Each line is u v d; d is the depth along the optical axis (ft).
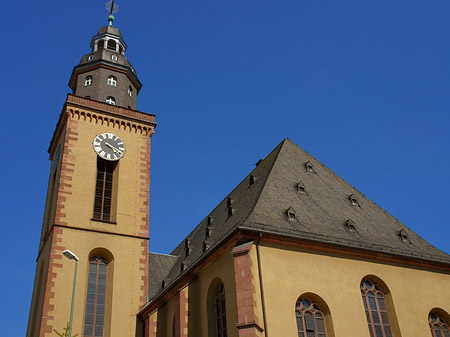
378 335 98.73
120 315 128.57
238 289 90.12
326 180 133.80
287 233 98.58
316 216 112.78
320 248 101.04
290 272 95.40
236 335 90.33
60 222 133.80
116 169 152.05
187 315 107.86
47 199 157.48
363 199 134.51
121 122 158.61
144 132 161.89
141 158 156.25
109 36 178.91
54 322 120.47
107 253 136.98
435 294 109.19
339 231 109.70
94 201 142.72
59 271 127.24
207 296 104.17
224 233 114.52
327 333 94.02
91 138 151.02
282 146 138.82
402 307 103.14
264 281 91.76
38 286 137.80
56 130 161.58
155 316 124.16
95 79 165.58
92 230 136.87
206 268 107.45
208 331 100.83
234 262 92.79
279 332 87.97
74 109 152.25
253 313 86.48
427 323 104.32
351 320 95.96
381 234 118.62
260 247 95.45
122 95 165.99
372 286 104.22
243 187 139.03
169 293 120.37
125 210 144.77
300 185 122.01
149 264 155.63
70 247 131.75
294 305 92.43
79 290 127.95
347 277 100.73
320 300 95.91
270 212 105.70
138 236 142.31
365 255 105.19
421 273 110.63
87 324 125.90
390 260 107.86
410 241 121.49
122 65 171.01
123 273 134.72
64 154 144.15
